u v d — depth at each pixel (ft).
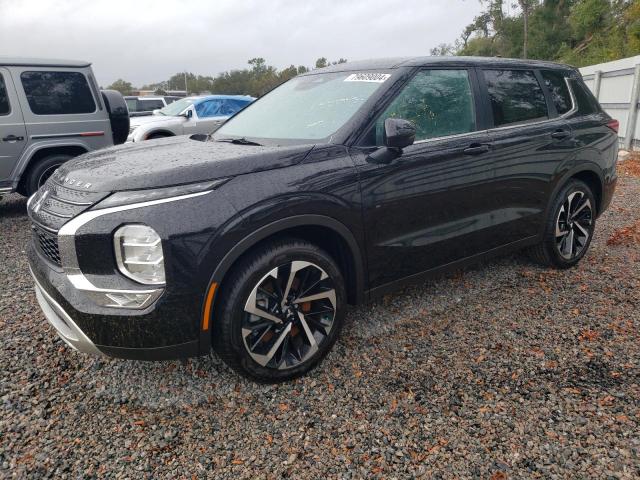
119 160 9.61
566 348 10.54
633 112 34.68
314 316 9.78
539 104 13.69
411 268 10.97
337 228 9.45
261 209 8.49
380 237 10.19
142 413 8.79
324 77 12.50
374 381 9.57
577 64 92.63
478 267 15.06
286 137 10.72
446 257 11.57
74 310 7.98
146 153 10.08
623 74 36.14
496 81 12.77
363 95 10.78
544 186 13.38
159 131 38.45
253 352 8.87
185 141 11.57
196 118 40.63
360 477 7.35
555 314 12.04
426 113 11.14
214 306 8.49
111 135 24.71
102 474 7.45
